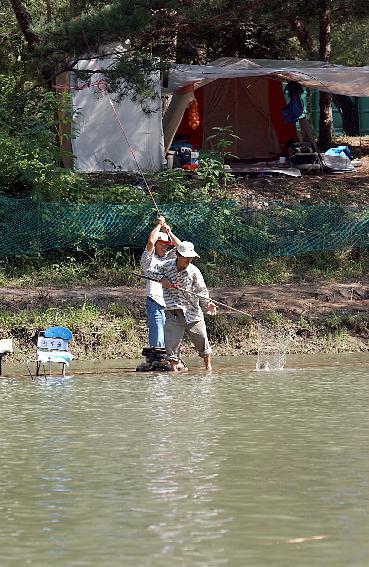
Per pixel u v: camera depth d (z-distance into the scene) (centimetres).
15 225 4459
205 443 2064
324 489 1691
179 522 1505
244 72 5584
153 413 2428
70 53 4853
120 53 4962
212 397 2677
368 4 5156
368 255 4772
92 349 3675
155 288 3325
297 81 5969
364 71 5759
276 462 1889
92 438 2127
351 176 5875
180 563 1316
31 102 5091
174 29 5084
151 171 5525
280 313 3981
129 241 4538
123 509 1576
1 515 1550
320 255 4728
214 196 5116
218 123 6247
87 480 1766
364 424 2264
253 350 3753
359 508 1574
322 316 3975
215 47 7200
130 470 1834
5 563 1325
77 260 4516
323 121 6962
